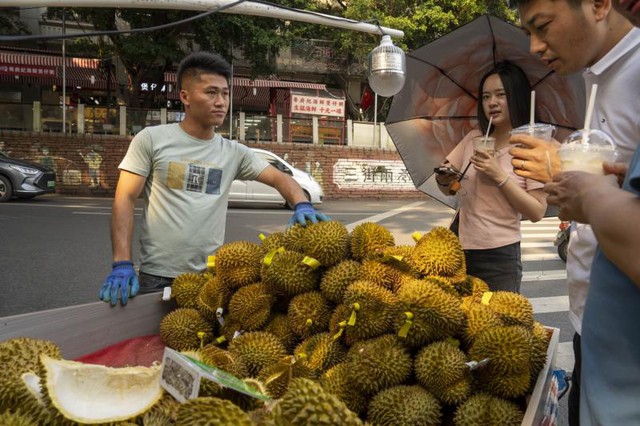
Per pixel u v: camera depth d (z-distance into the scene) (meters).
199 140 2.84
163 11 14.07
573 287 2.03
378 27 6.07
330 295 1.97
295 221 2.45
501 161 2.79
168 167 2.75
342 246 2.07
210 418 1.12
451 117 3.52
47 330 1.91
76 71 19.94
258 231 9.68
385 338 1.76
